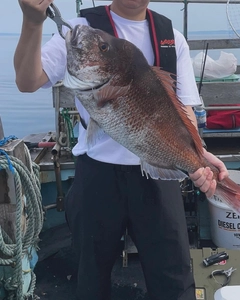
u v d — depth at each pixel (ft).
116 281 10.28
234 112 12.78
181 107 5.67
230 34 15.12
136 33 6.79
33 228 7.66
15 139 7.86
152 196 7.07
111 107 5.21
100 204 7.14
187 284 7.36
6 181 7.32
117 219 7.23
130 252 10.69
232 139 13.60
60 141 12.20
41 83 6.07
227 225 10.82
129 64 5.17
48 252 11.48
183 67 7.11
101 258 7.47
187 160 5.86
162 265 7.29
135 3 6.50
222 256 9.40
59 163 11.60
